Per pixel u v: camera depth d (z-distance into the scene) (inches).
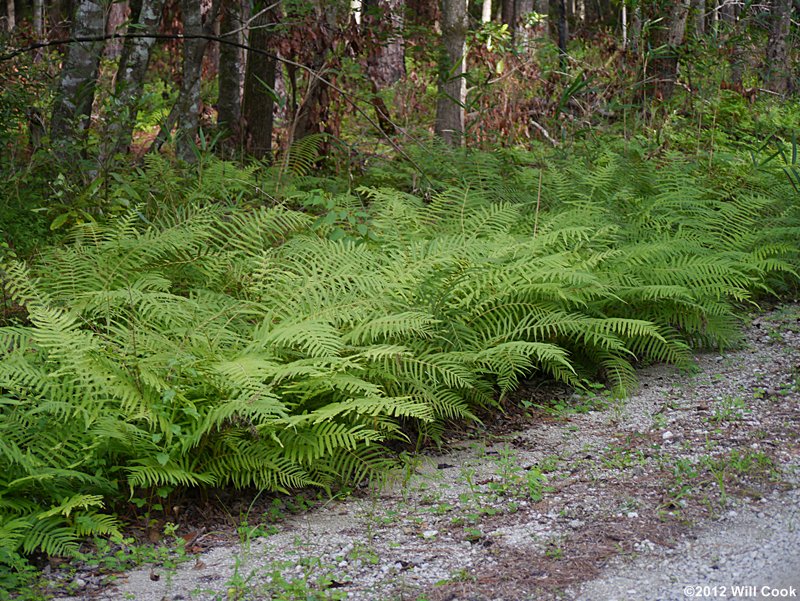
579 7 1171.9
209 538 171.5
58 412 179.8
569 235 290.0
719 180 417.4
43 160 323.6
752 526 163.8
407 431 222.7
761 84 706.2
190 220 264.1
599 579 146.8
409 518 178.7
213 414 177.3
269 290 238.2
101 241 273.9
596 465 202.2
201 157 343.9
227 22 490.6
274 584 148.1
